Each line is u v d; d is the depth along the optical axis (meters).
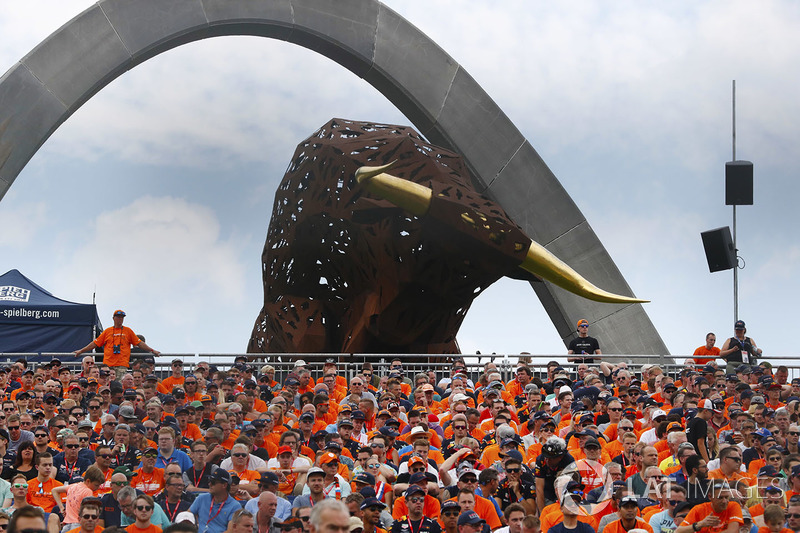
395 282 27.05
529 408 21.08
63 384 23.08
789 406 22.20
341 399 23.19
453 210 24.95
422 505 14.34
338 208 27.50
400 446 17.80
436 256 26.11
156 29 35.38
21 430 18.03
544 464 15.29
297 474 16.45
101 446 16.59
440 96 37.88
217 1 36.03
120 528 13.25
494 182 37.97
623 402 21.23
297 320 30.22
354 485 15.55
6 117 33.56
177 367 23.70
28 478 16.16
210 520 14.61
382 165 26.84
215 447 16.84
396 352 28.92
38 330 30.00
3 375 23.47
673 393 21.89
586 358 27.89
